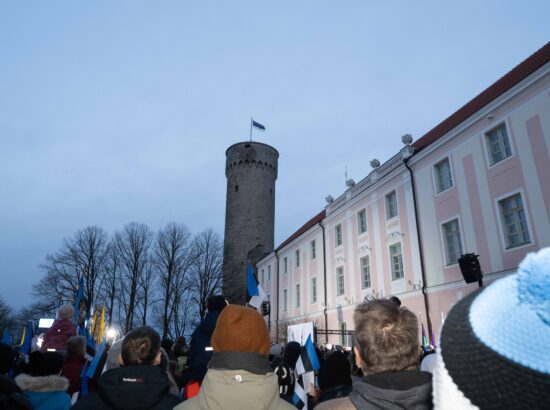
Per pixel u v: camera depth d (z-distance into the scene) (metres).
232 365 2.28
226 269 48.66
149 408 2.52
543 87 14.55
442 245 18.31
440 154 19.06
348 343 24.77
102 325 11.78
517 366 0.75
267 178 52.09
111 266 51.88
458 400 0.91
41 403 3.43
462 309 0.99
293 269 35.06
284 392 4.82
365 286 24.06
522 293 0.84
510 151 15.78
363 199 25.06
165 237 54.66
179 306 51.97
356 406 1.88
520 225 15.12
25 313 47.94
